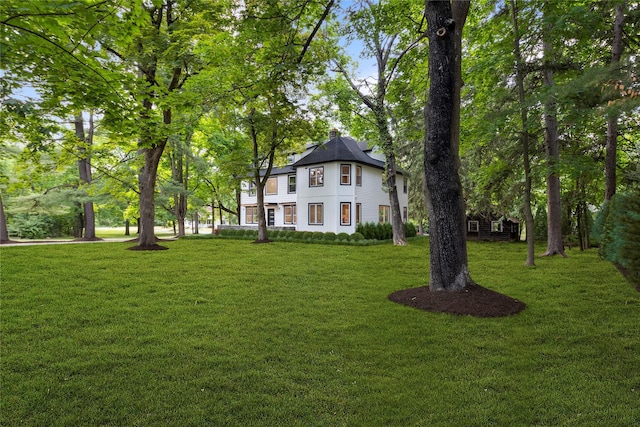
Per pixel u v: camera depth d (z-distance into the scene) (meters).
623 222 3.60
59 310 5.33
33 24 3.85
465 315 5.17
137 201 24.38
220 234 21.80
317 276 8.35
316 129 15.65
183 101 6.95
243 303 5.91
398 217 17.39
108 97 5.12
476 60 11.48
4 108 5.46
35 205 23.19
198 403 2.88
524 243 18.89
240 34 8.30
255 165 16.45
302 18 8.97
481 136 11.38
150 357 3.73
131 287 6.93
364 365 3.61
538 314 5.26
